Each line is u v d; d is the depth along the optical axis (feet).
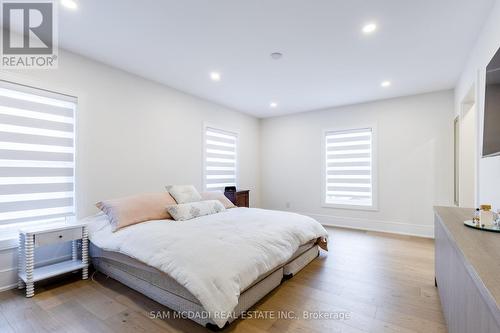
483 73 7.29
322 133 16.51
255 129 18.90
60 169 8.74
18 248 7.68
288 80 11.65
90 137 9.43
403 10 6.67
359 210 15.11
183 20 7.21
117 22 7.30
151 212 8.98
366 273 8.53
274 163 18.66
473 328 3.20
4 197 7.55
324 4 6.48
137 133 11.07
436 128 13.00
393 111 14.12
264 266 6.35
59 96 8.63
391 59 9.49
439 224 6.27
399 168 13.93
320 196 16.57
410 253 10.56
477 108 7.72
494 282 2.35
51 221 8.50
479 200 7.40
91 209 9.39
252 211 10.94
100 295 7.06
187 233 7.08
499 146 5.00
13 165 7.74
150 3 6.48
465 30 7.52
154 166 11.73
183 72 10.82
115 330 5.51
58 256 8.55
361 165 15.23
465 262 3.05
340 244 11.86
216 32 7.81
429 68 10.22
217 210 10.60
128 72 10.75
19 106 7.89
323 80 11.60
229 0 6.37
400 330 5.47
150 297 6.86
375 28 7.51
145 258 6.33
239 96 13.99
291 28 7.57
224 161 16.08
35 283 7.83
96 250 8.50
